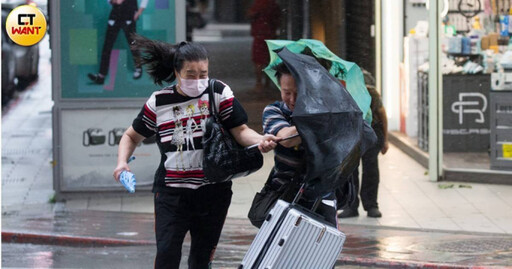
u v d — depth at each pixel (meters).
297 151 13.95
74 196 30.72
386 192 30.84
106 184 30.81
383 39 38.88
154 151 30.84
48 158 39.34
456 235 24.55
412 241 23.62
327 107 12.88
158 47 14.20
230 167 13.63
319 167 12.87
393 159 36.62
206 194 14.14
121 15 30.30
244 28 35.00
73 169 30.66
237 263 21.45
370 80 26.11
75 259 22.69
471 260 21.17
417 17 38.91
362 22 37.66
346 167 13.12
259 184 31.53
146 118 14.15
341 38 37.28
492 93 31.95
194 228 14.53
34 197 31.19
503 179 31.81
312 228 12.80
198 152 13.95
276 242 12.73
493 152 31.98
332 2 36.75
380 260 21.23
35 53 59.78
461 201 29.33
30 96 57.62
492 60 33.44
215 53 34.84
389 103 39.81
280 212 12.87
